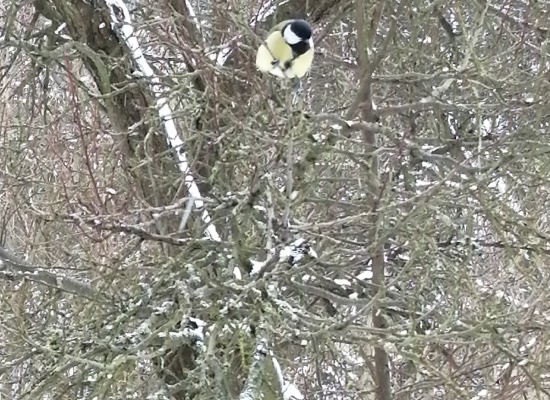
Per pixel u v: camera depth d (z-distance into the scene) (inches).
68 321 204.4
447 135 262.2
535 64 289.0
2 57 320.2
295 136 145.4
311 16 256.5
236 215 157.8
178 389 148.9
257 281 149.6
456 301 179.5
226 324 150.6
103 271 202.7
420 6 254.2
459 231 199.9
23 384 216.8
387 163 256.8
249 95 194.9
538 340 231.9
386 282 211.0
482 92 260.8
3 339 236.1
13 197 239.0
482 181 179.0
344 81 301.6
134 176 205.9
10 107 317.4
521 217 202.5
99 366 134.3
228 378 165.0
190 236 193.9
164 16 222.5
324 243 220.1
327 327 150.1
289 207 147.3
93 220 158.9
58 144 235.0
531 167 235.3
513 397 241.6
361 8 226.2
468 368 249.4
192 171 198.4
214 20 214.2
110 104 234.5
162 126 227.0
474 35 203.5
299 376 286.7
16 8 225.8
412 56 254.2
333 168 254.7
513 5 314.7
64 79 276.1
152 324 151.2
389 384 246.7
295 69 184.7
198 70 169.8
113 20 235.8
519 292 259.4
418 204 169.9
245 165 181.8
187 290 149.6
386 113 238.4
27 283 242.5
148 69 237.1
